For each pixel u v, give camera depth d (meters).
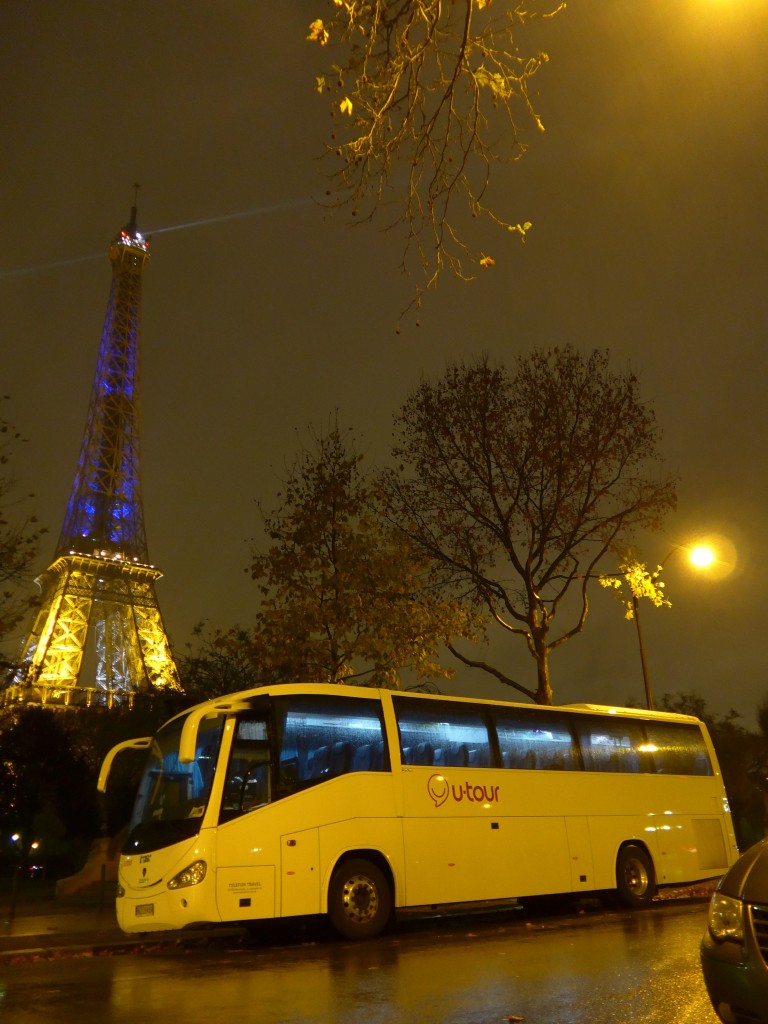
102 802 38.31
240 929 15.63
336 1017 7.27
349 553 23.23
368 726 14.54
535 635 23.55
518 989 8.34
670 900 19.45
